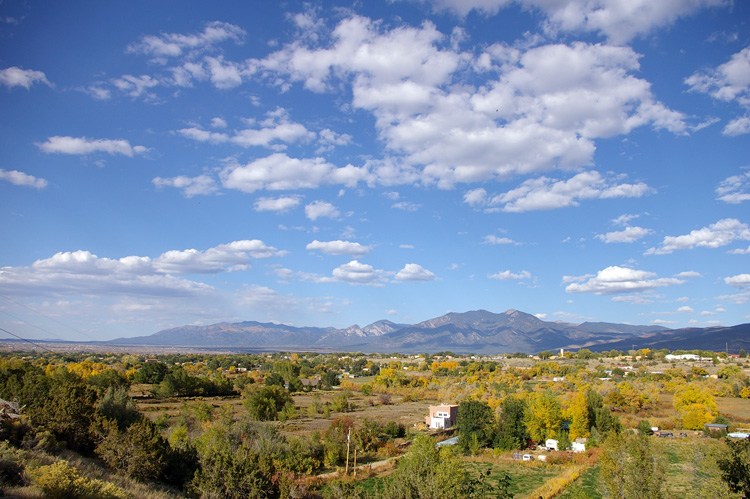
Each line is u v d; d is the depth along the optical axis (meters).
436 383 164.00
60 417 35.06
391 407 113.81
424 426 85.19
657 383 132.00
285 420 83.12
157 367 126.50
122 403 43.66
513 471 54.88
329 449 56.12
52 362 166.38
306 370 194.38
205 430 52.47
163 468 34.66
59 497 20.22
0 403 35.91
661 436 70.69
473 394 124.56
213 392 116.88
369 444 63.56
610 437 31.36
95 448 34.97
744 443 27.03
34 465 23.72
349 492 35.38
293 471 47.72
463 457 63.00
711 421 78.50
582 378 156.88
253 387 118.00
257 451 46.88
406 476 24.05
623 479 29.59
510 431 68.44
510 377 161.88
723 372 151.25
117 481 28.66
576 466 54.81
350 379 196.00
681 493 38.25
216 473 33.50
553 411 71.25
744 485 25.61
